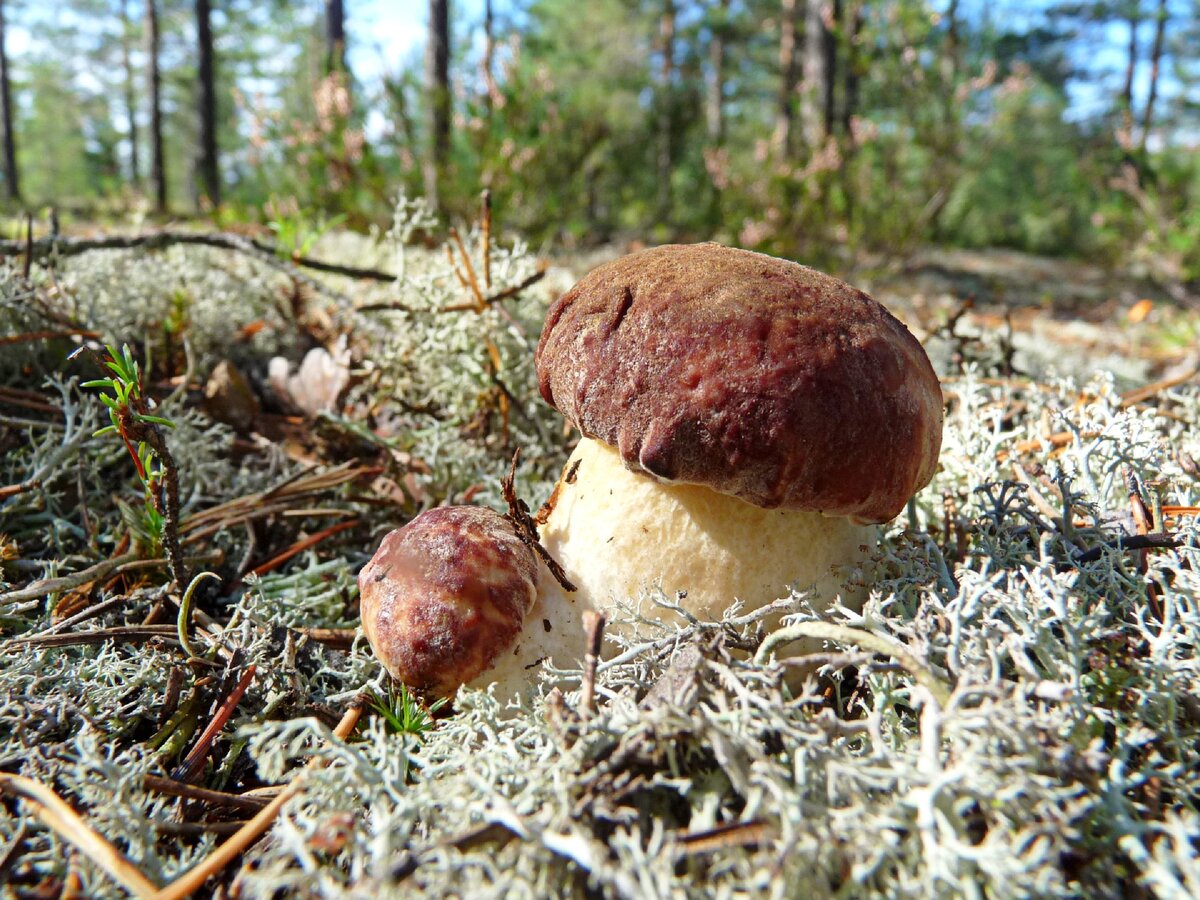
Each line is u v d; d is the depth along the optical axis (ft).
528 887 0.38
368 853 0.43
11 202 4.20
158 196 7.13
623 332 0.54
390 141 2.36
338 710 0.59
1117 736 0.47
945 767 0.44
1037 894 0.39
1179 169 3.34
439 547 0.56
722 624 0.53
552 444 0.96
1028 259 5.42
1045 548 0.57
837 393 0.51
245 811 0.51
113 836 0.45
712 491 0.57
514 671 0.57
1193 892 0.39
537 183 2.48
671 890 0.38
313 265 1.12
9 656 0.56
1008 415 0.95
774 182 2.76
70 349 0.93
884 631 0.53
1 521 0.73
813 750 0.44
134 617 0.66
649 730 0.44
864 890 0.40
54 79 14.24
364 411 1.04
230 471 0.88
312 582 0.75
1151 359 1.95
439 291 1.03
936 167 2.90
